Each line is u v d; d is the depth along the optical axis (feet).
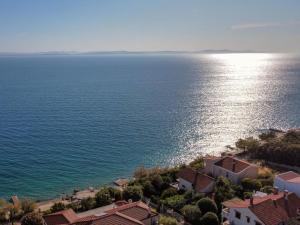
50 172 319.68
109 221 166.40
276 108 620.49
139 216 184.34
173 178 277.85
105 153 374.22
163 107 627.46
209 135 449.48
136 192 243.81
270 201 183.21
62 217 189.98
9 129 458.91
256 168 267.18
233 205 190.29
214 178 262.67
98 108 609.83
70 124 492.13
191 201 225.35
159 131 463.83
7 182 296.30
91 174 317.42
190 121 521.24
